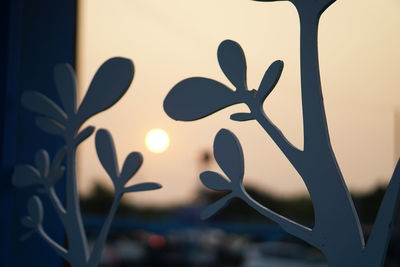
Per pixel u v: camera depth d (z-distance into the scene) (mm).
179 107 1119
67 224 1253
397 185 968
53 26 1517
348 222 993
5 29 1398
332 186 1007
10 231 1419
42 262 1476
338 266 994
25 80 1471
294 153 1036
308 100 1034
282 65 1052
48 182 1281
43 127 1285
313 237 1014
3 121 1378
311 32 1042
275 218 1041
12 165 1391
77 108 1263
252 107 1068
